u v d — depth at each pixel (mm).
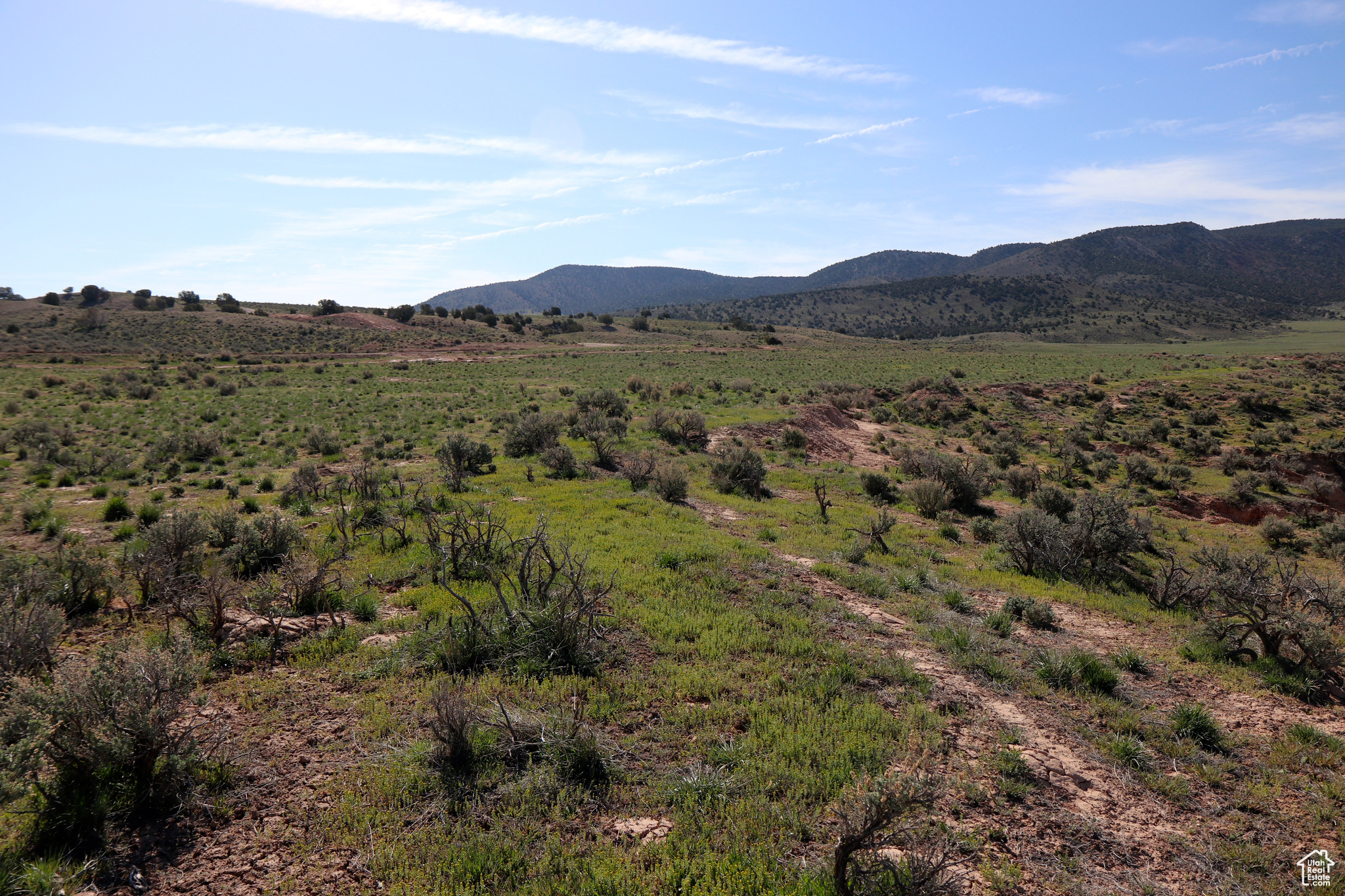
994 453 37969
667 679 7434
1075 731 7066
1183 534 24031
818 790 5508
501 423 32125
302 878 4383
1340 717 8055
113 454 21250
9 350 75875
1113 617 11883
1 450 23516
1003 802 5645
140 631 7980
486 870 4508
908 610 10633
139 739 4902
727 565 12008
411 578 10508
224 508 14445
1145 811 5777
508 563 10727
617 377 62719
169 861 4469
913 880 4297
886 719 6695
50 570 8602
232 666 7242
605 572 10836
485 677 7203
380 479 16672
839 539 15484
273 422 33188
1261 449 40719
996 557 15727
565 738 5879
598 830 4996
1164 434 44219
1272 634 9766
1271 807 5961
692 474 22969
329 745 5887
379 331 111625
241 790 5211
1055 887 4727
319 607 8969
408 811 5074
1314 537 25344
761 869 4508
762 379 64125
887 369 76875
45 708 4824
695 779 5523
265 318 113062
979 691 7855
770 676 7629
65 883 4109
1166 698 8281
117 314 101375
